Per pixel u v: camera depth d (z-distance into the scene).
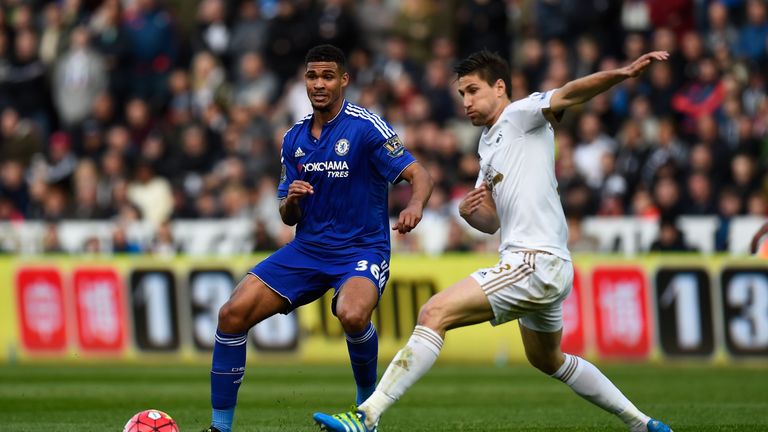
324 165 22.89
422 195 22.27
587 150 54.81
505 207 21.83
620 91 57.88
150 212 58.22
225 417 22.89
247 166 57.00
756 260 44.47
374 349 23.22
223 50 66.50
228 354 22.70
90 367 46.81
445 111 59.12
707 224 49.66
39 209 60.38
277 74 63.03
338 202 22.92
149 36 66.00
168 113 65.62
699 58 57.03
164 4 71.81
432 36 63.97
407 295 47.84
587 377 22.53
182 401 34.22
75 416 30.25
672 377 40.25
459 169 54.88
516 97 57.28
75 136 64.31
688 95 56.00
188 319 49.31
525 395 35.28
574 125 56.47
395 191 52.72
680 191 51.06
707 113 55.06
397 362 20.78
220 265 48.97
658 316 45.59
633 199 52.56
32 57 67.75
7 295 51.34
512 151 21.66
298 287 22.88
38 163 63.88
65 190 62.66
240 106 61.03
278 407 32.19
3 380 41.25
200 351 49.16
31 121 67.00
